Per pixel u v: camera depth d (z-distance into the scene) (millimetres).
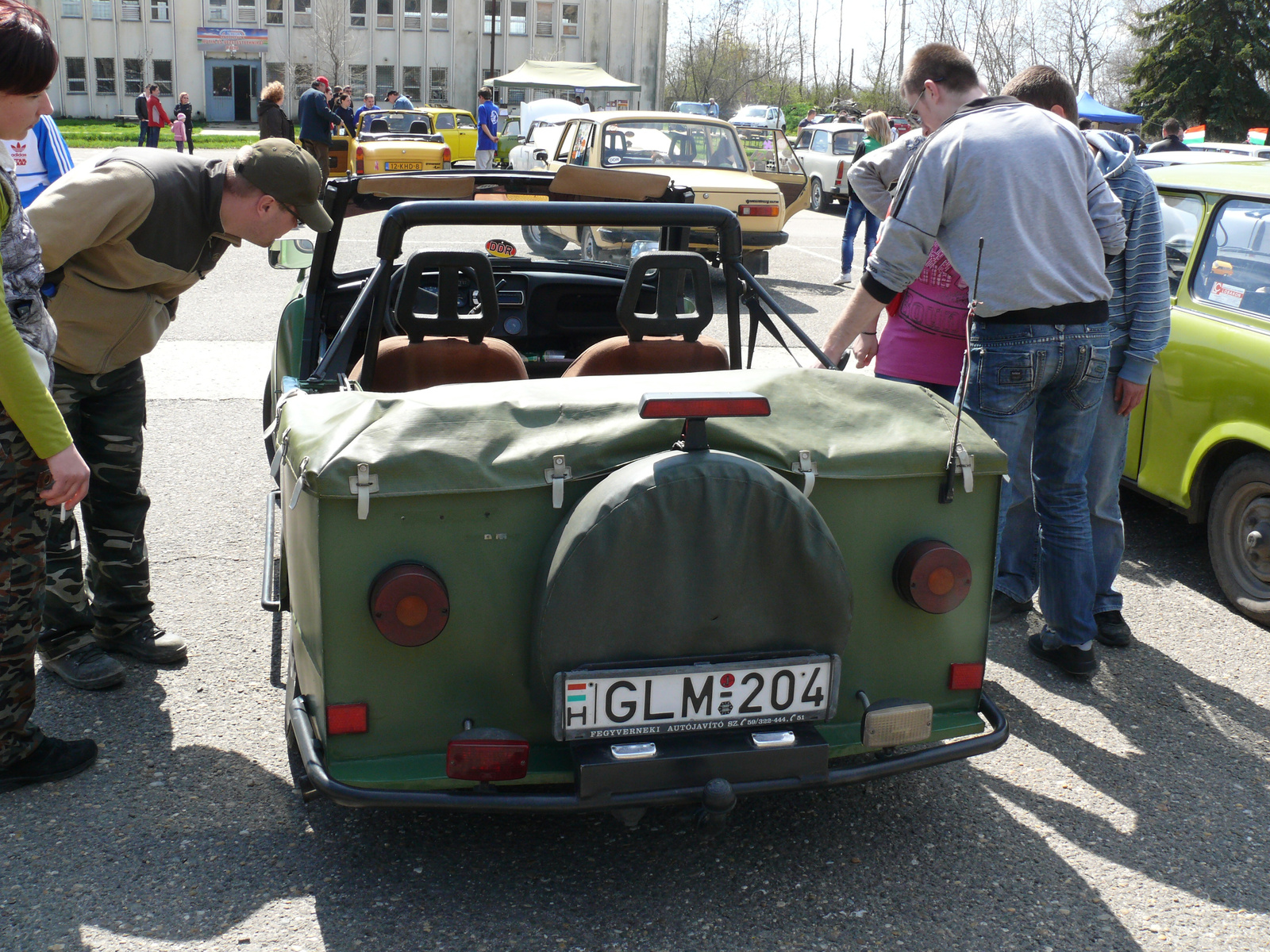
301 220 3141
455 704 2377
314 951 2395
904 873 2748
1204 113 43000
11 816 2869
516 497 2305
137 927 2453
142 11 55656
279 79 57562
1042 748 3396
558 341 4754
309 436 2340
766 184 11008
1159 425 4820
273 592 3113
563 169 3545
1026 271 3256
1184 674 3926
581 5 59281
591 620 2229
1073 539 3738
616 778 2293
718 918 2553
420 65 58656
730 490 2229
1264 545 4309
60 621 3551
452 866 2717
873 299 3365
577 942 2451
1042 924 2570
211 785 3035
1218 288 4621
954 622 2654
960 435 2582
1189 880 2760
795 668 2375
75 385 3250
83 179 2871
